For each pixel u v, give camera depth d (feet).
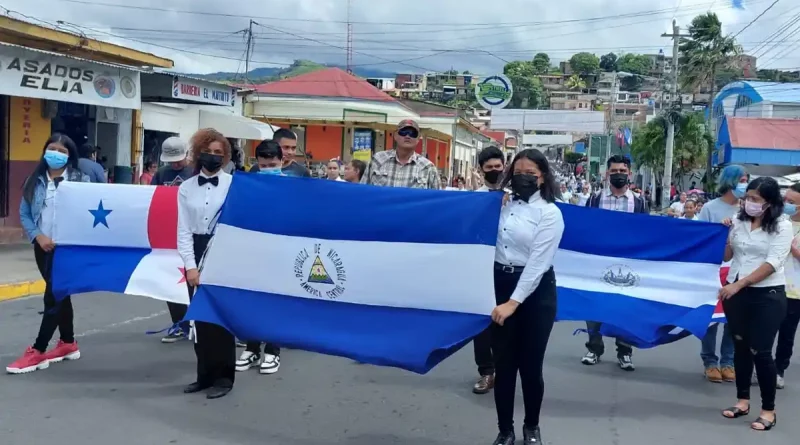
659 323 21.25
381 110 107.76
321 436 17.13
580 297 21.93
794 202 22.59
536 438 16.24
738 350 19.49
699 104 187.42
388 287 16.57
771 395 18.79
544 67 472.44
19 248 45.75
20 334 26.02
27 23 44.39
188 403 19.08
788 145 101.24
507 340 15.87
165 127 66.28
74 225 21.57
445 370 23.57
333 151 103.86
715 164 116.78
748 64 178.60
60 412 18.06
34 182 21.18
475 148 173.99
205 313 17.66
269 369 22.33
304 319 17.19
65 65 44.80
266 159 20.95
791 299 22.41
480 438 17.31
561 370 24.11
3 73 40.75
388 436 17.26
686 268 21.52
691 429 18.57
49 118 50.72
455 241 16.05
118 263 21.59
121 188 21.75
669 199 111.86
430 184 22.53
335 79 112.88
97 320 28.99
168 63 57.88
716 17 163.53
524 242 15.33
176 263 21.53
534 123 140.15
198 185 19.01
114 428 17.10
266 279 17.54
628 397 21.26
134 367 22.22
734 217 20.26
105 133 57.93
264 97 106.93
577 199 58.34
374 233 16.74
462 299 15.90
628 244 21.91
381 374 22.76
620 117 264.93
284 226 17.47
